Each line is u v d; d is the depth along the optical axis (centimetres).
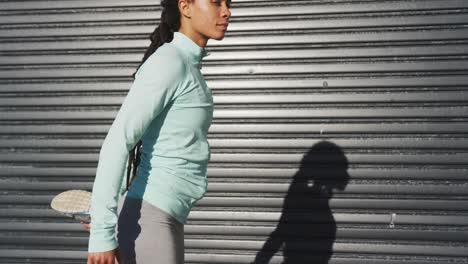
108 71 430
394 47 400
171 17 256
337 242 411
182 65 236
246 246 419
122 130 224
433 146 399
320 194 411
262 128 414
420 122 400
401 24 398
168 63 232
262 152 416
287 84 411
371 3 400
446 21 393
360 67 403
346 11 403
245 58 414
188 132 242
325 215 411
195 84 240
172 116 238
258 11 411
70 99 434
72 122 435
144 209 240
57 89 434
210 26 248
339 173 408
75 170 435
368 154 405
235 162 418
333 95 407
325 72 407
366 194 407
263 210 417
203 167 253
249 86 414
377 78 402
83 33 430
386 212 406
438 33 395
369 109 404
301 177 412
